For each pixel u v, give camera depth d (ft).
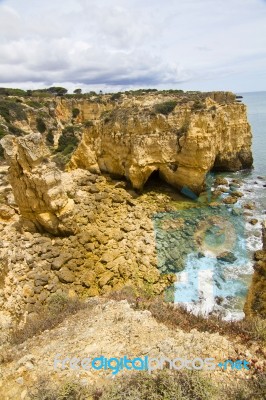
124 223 75.66
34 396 23.57
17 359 30.07
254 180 115.75
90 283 55.06
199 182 94.58
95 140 107.55
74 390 23.63
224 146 121.90
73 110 265.95
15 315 43.75
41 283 51.90
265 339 29.48
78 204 81.05
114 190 94.53
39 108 242.99
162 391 22.31
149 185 102.94
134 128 96.94
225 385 23.65
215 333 31.40
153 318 35.40
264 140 191.11
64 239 65.31
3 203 78.07
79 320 37.55
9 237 63.16
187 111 102.58
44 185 61.77
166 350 28.02
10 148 61.72
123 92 272.51
